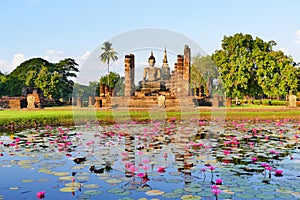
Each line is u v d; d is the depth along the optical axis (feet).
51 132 35.76
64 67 157.28
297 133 34.01
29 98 80.23
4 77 157.79
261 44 111.45
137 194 13.94
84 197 13.61
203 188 14.70
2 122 41.39
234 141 26.55
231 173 17.22
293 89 100.83
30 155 22.26
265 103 106.01
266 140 28.71
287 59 104.32
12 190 14.69
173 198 13.39
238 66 104.06
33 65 154.61
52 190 14.61
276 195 13.71
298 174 17.02
